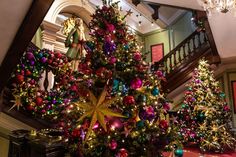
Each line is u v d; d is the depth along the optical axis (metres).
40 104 3.07
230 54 5.41
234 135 5.45
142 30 8.65
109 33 2.25
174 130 2.33
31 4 2.08
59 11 5.60
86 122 2.03
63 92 3.31
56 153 1.95
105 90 2.07
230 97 5.88
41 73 3.42
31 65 3.17
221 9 3.12
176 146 2.37
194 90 5.12
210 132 4.74
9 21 2.13
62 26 5.38
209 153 4.64
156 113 2.31
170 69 6.19
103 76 2.12
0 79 2.55
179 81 5.99
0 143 3.09
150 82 2.29
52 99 3.25
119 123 1.98
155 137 2.13
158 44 8.30
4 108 2.76
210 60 5.65
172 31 7.99
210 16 3.80
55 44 5.61
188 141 4.91
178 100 6.08
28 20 2.19
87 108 2.03
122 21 2.43
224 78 6.05
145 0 4.96
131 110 2.08
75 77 2.46
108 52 2.17
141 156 2.05
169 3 4.51
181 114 5.00
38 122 3.11
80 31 4.57
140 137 2.06
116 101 2.09
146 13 6.70
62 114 2.79
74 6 6.17
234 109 5.78
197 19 4.39
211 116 4.84
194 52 5.92
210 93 4.96
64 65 3.64
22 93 2.93
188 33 7.22
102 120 1.95
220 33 4.39
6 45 2.34
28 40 2.38
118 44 2.29
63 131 2.27
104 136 1.97
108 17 2.36
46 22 5.02
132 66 2.24
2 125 2.83
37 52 3.35
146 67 2.34
